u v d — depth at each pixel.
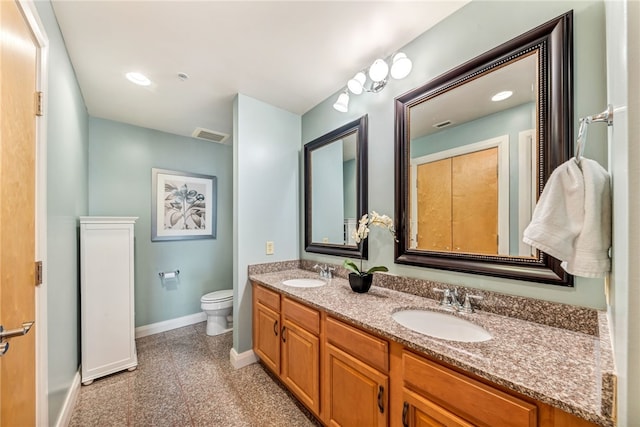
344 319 1.24
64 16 1.32
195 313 3.18
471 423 0.79
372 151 1.84
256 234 2.28
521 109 1.14
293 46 1.60
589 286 0.96
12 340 0.89
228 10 1.30
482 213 1.27
